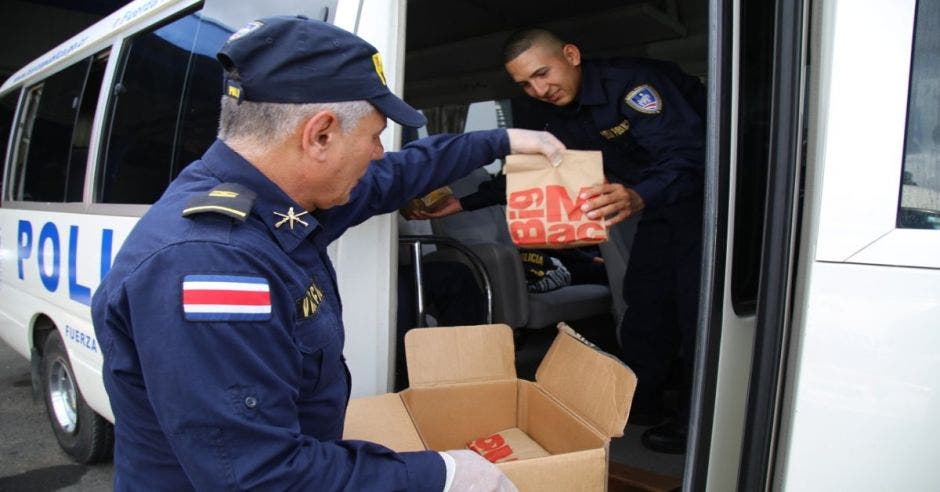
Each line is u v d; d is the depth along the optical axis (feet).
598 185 5.59
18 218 11.35
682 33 10.20
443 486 3.89
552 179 5.61
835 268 4.59
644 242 8.66
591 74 7.50
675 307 8.77
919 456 4.59
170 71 7.61
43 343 11.48
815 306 4.64
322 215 4.86
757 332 4.82
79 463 11.10
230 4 6.87
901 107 4.56
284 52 3.56
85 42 10.19
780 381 4.78
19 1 31.86
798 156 4.72
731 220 4.95
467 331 6.40
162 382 3.23
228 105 3.74
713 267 4.85
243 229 3.51
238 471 3.24
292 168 3.73
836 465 4.69
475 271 9.76
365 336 5.56
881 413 4.58
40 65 11.91
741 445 4.95
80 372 9.25
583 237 5.58
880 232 4.52
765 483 4.90
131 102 8.29
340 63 3.65
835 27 4.63
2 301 12.45
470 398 6.32
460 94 12.23
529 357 11.00
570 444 5.72
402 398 5.74
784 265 4.74
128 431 3.83
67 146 9.82
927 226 4.54
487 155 5.76
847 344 4.59
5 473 10.75
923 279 4.47
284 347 3.50
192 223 3.46
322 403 4.05
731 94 4.86
